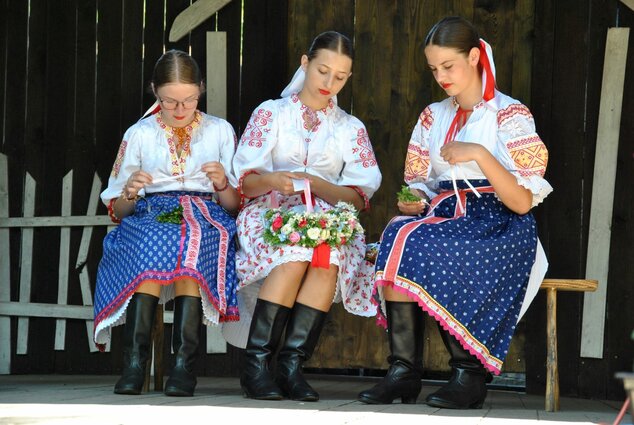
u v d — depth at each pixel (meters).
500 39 5.84
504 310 4.13
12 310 6.24
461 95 4.42
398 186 5.92
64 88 6.30
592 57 5.62
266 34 6.03
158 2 6.20
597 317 5.50
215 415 3.39
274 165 4.77
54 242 6.27
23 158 6.32
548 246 5.62
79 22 6.29
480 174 4.34
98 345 4.59
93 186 6.20
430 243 4.06
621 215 5.53
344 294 4.38
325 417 3.40
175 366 4.30
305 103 4.77
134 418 3.25
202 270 4.32
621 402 5.27
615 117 5.54
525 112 4.35
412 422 3.29
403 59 5.95
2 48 6.37
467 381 4.07
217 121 4.93
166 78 4.58
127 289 4.29
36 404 3.78
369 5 6.00
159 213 4.60
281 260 4.28
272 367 5.57
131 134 4.81
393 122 5.95
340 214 4.34
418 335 4.21
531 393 5.57
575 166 5.61
